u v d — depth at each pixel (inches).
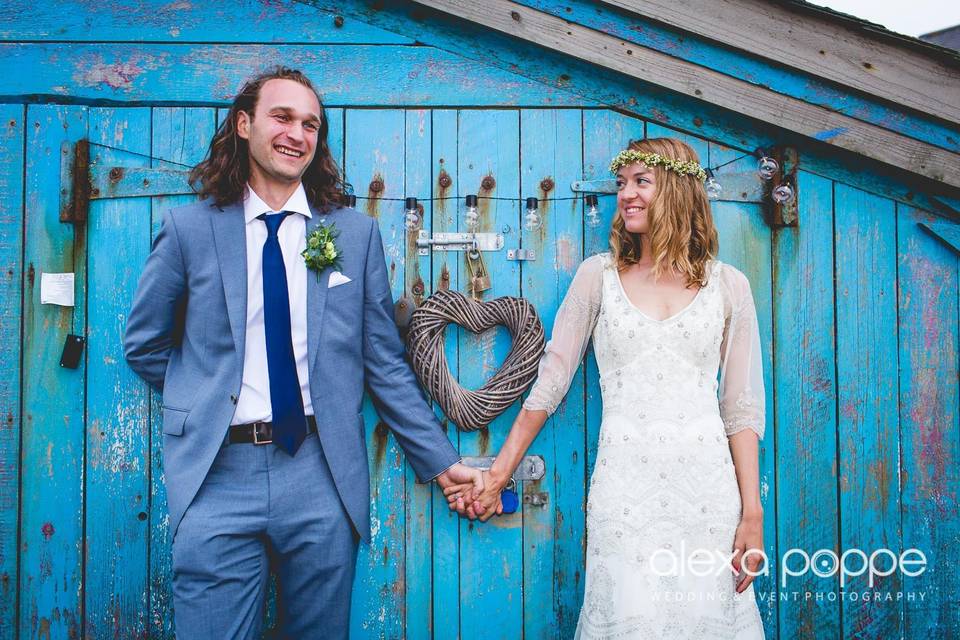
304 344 72.7
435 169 87.7
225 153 73.7
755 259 89.0
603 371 75.6
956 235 89.0
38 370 84.4
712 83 86.7
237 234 72.1
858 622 87.6
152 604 84.3
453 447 82.0
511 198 88.1
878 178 90.0
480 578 86.8
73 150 85.0
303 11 87.2
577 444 87.5
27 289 84.7
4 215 84.6
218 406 69.4
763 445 87.9
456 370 87.3
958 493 88.7
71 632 83.7
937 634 87.7
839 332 89.0
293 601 74.5
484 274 87.2
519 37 85.7
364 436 76.4
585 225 88.3
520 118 88.4
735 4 85.9
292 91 72.1
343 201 80.5
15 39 85.0
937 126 87.6
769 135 89.5
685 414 70.3
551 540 87.1
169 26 86.2
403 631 86.2
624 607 68.2
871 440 88.6
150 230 85.5
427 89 87.9
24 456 83.9
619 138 88.8
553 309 87.8
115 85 85.5
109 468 84.4
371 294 77.2
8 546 83.4
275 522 70.4
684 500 69.2
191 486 68.5
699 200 76.6
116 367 84.8
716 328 72.7
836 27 86.5
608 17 86.2
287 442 69.9
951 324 89.4
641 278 76.1
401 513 86.6
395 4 88.0
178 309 75.8
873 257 89.6
